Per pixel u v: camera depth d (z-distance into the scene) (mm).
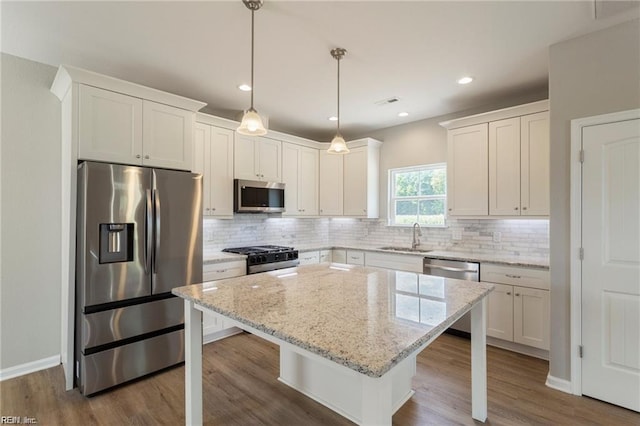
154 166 2768
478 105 3732
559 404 2191
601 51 2211
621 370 2148
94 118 2455
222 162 3664
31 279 2641
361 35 2283
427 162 4238
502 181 3273
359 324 1303
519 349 3002
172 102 2889
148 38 2309
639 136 2082
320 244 5082
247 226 4254
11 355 2562
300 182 4574
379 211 4734
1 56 2494
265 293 1807
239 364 2828
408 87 3199
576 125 2297
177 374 2654
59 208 2766
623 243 2137
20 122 2574
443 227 4070
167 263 2713
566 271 2355
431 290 1880
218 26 2168
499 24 2150
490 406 2170
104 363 2375
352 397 2062
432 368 2703
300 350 1199
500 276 3061
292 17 2068
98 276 2357
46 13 1999
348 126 4613
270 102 3646
